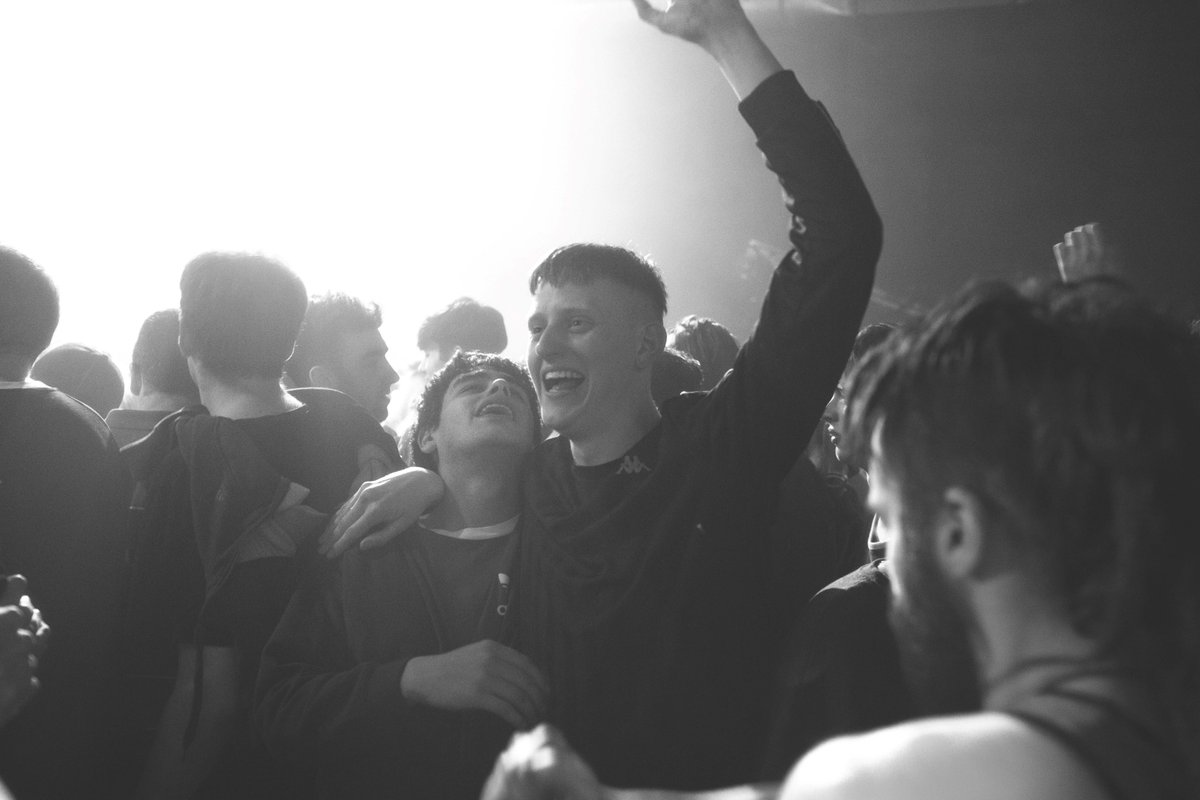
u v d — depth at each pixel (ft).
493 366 8.17
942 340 3.10
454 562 7.70
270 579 7.84
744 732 6.88
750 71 6.88
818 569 8.27
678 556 6.95
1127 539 2.85
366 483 7.82
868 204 6.81
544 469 7.75
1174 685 2.83
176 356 10.18
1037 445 2.90
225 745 7.95
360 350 11.95
